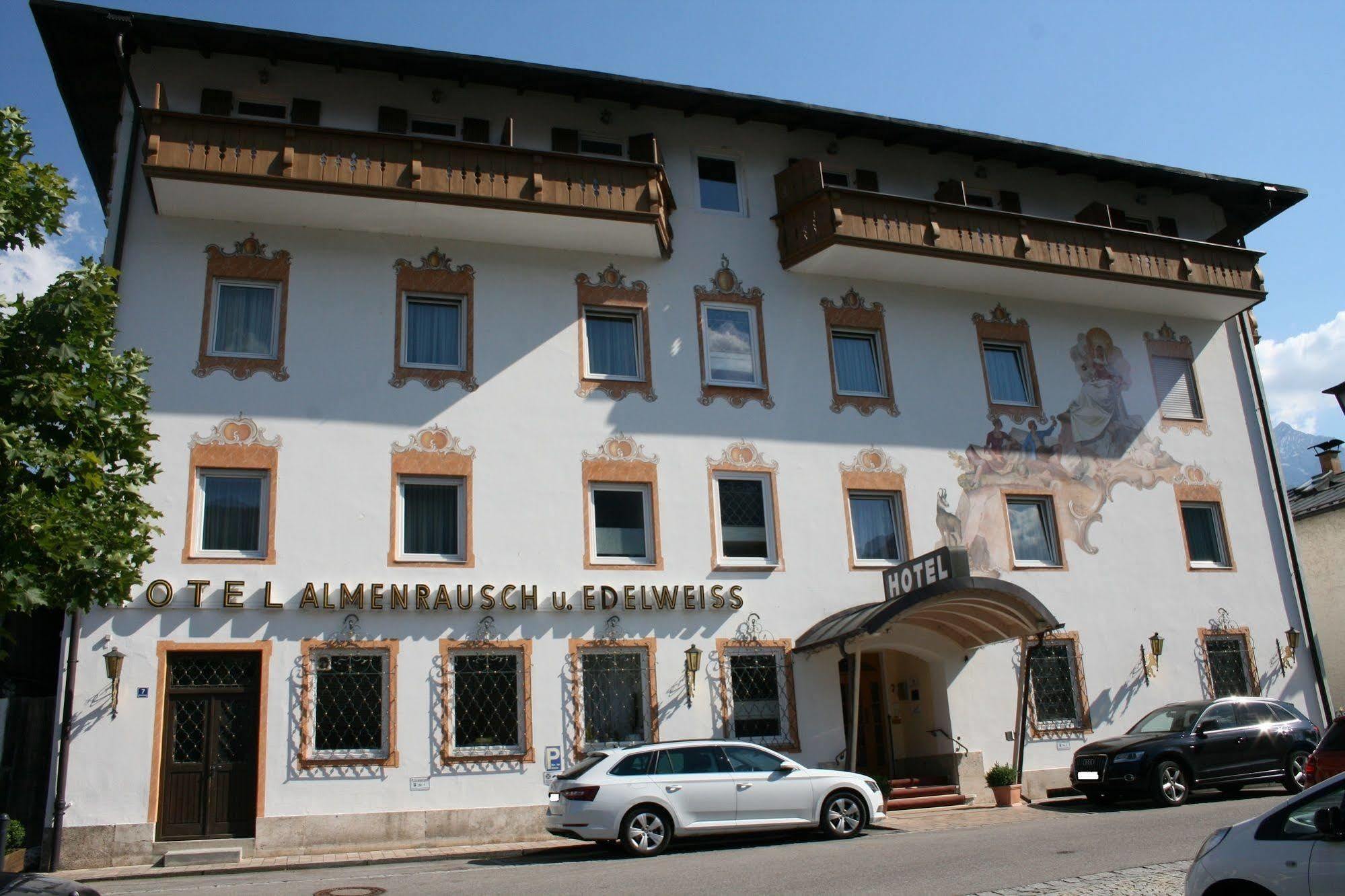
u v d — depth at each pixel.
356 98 19.69
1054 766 20.22
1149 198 25.47
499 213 18.58
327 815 16.00
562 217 18.80
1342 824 6.34
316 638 16.66
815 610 19.44
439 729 16.83
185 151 17.16
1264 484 24.00
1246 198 25.75
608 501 18.98
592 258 19.98
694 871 11.73
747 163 21.75
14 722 16.56
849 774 14.99
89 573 11.45
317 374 17.91
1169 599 22.17
